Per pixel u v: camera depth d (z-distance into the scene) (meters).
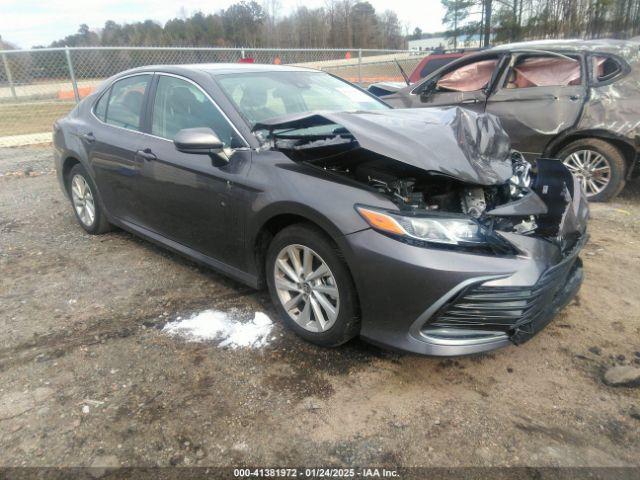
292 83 3.78
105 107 4.25
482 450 2.15
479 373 2.65
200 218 3.30
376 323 2.51
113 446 2.17
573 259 2.74
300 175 2.73
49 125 11.73
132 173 3.77
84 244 4.51
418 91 6.40
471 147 2.82
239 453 2.13
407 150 2.52
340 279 2.57
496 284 2.30
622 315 3.20
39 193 6.34
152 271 3.91
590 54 5.31
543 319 2.55
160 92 3.69
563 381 2.58
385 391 2.51
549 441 2.19
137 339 2.97
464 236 2.36
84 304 3.41
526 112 5.53
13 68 9.80
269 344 2.90
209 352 2.83
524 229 2.65
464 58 6.07
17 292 3.60
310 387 2.53
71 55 9.74
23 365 2.73
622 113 5.09
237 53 12.12
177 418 2.32
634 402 2.42
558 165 3.19
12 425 2.29
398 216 2.39
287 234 2.79
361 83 13.27
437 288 2.30
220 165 3.06
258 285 3.12
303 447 2.16
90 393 2.50
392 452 2.14
